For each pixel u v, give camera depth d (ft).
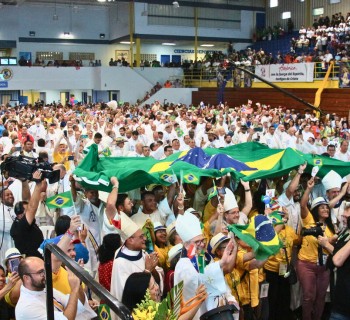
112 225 18.31
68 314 13.02
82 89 117.08
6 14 121.60
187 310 12.73
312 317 21.22
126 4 121.19
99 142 43.16
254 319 18.97
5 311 15.79
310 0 120.88
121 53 134.82
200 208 24.85
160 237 19.42
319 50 95.50
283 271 20.51
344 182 24.86
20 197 24.95
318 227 20.44
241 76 102.89
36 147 48.91
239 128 58.95
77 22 129.70
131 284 13.57
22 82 110.93
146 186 25.26
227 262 14.58
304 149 50.65
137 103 111.75
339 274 13.23
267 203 20.35
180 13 122.83
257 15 131.54
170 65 121.90
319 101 83.61
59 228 18.30
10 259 17.39
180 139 55.77
